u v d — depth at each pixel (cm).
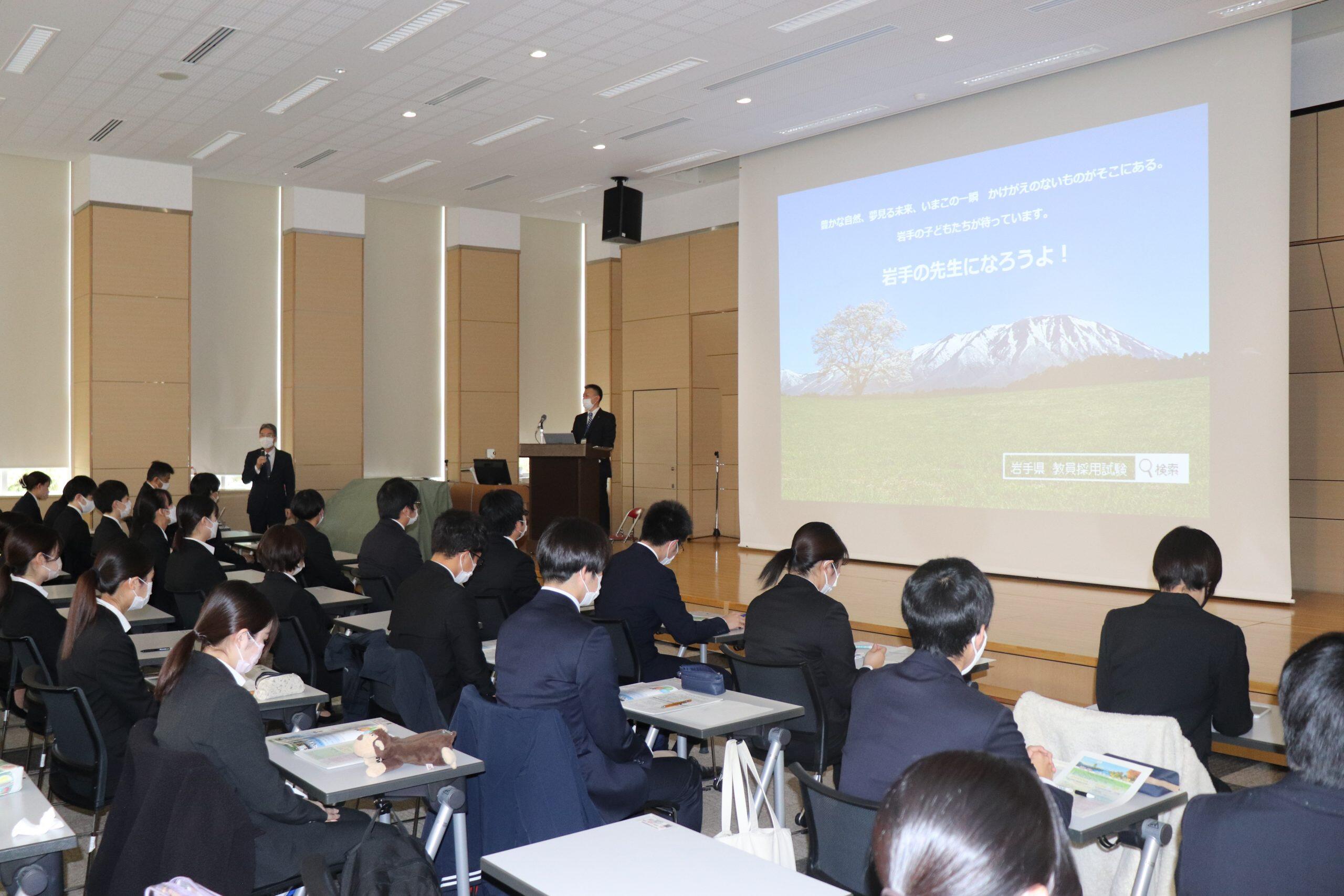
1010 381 795
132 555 346
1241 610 637
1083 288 750
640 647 429
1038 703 260
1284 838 158
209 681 239
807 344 948
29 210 1024
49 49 721
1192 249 692
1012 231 794
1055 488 768
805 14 655
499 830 254
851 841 202
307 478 1138
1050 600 686
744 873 169
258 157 1012
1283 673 167
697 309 1148
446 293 1264
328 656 344
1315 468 746
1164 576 307
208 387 1114
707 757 466
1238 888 162
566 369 1356
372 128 910
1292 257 714
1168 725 238
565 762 244
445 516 394
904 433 869
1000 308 800
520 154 998
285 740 265
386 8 650
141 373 1020
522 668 272
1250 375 665
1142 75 718
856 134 906
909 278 865
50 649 386
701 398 1171
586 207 1246
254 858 224
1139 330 719
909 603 218
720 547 1040
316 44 711
